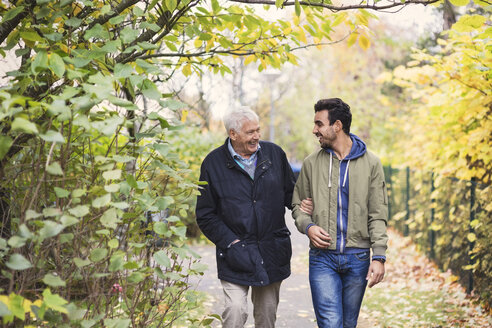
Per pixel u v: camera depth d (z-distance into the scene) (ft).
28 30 9.48
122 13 11.14
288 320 18.13
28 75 8.04
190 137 32.60
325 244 11.33
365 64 63.41
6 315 6.33
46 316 7.62
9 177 8.92
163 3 10.44
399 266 26.81
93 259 7.68
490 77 16.06
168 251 9.25
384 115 53.52
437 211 24.94
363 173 11.51
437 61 18.58
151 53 12.05
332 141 11.75
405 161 34.06
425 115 26.73
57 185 8.46
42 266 7.82
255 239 11.98
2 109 6.66
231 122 12.03
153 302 9.71
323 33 12.25
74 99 7.17
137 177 9.23
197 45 13.16
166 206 8.30
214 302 20.06
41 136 6.36
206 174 12.30
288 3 10.52
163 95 9.03
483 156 18.84
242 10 11.12
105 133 7.02
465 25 12.31
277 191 12.29
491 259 17.39
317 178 11.84
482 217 18.33
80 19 9.50
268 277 11.93
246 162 12.36
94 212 8.67
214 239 12.03
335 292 11.34
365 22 11.49
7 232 9.38
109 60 9.93
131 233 9.35
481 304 18.15
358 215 11.44
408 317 17.74
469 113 18.97
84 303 8.86
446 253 23.59
